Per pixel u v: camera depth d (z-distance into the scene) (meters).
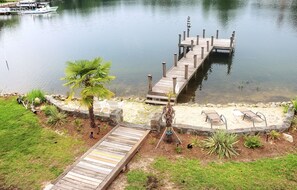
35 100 15.58
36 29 42.78
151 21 45.44
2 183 9.71
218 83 21.44
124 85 21.03
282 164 10.17
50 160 10.83
